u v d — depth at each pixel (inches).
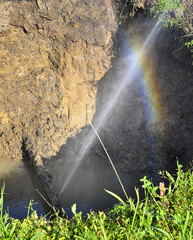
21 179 467.8
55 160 513.3
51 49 517.7
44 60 528.7
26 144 522.9
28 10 484.1
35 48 515.2
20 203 400.2
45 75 536.4
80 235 109.0
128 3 442.6
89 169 483.5
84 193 421.7
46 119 542.6
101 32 490.6
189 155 350.0
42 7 478.6
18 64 520.7
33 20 490.9
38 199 411.5
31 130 535.5
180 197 127.9
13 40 503.5
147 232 108.5
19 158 524.7
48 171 453.1
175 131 380.2
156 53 401.7
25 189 438.9
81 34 494.0
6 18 483.8
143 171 427.2
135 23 425.4
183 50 331.0
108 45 499.8
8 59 514.0
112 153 483.8
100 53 506.3
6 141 539.2
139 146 442.6
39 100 543.5
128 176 443.2
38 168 456.8
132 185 424.5
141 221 110.1
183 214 116.3
